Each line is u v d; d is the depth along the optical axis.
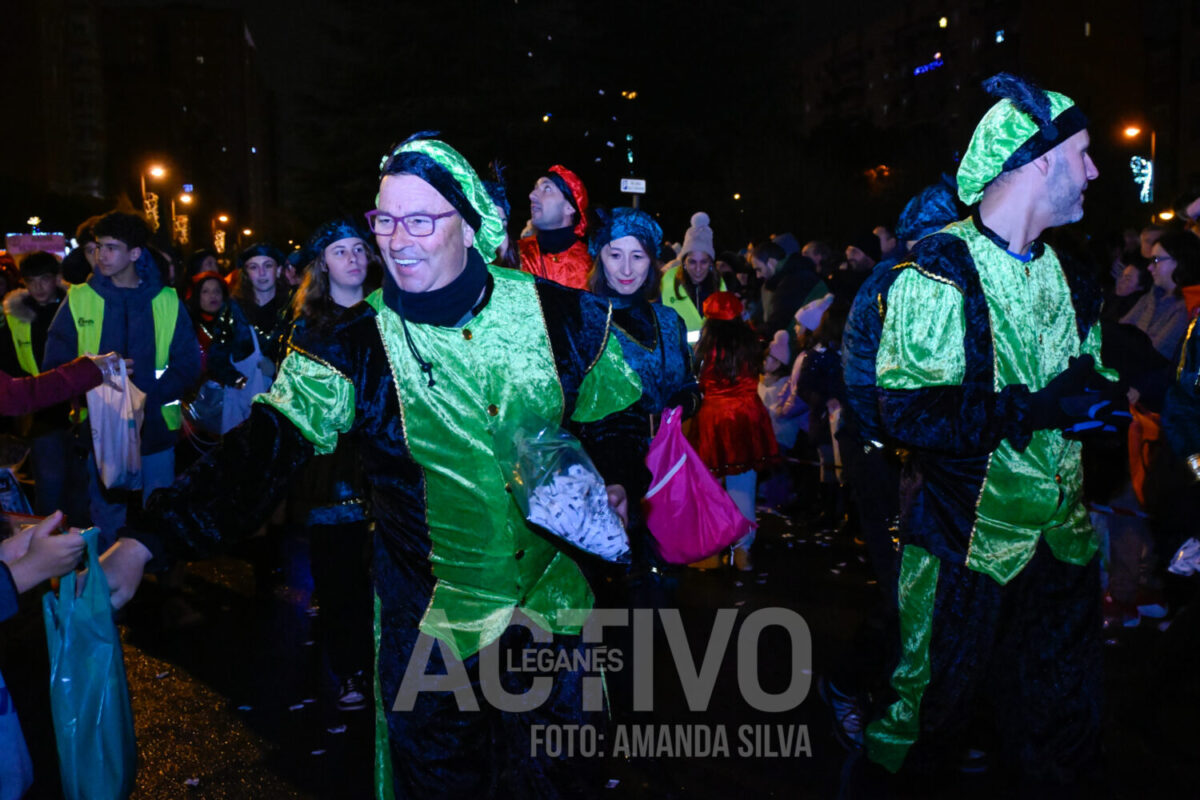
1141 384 5.06
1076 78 49.00
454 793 2.74
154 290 6.16
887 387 3.36
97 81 87.06
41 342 7.01
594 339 2.79
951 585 3.45
